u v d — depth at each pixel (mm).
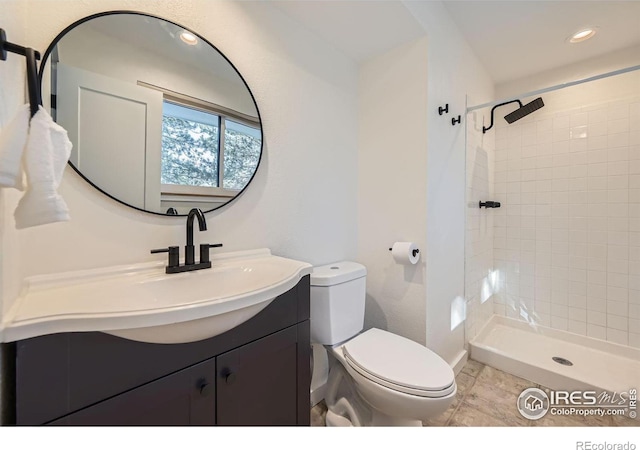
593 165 1947
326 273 1288
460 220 1862
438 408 945
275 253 1301
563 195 2074
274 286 788
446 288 1684
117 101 867
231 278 989
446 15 1626
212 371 697
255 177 1223
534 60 2051
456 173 1797
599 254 1934
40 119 470
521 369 1713
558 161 2092
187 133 1021
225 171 1118
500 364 1804
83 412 526
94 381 539
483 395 1536
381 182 1661
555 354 1886
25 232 694
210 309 632
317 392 1477
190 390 657
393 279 1610
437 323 1586
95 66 826
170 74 978
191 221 930
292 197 1377
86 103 808
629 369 1698
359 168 1771
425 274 1479
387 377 1000
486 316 2297
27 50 477
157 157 948
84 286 748
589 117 1964
